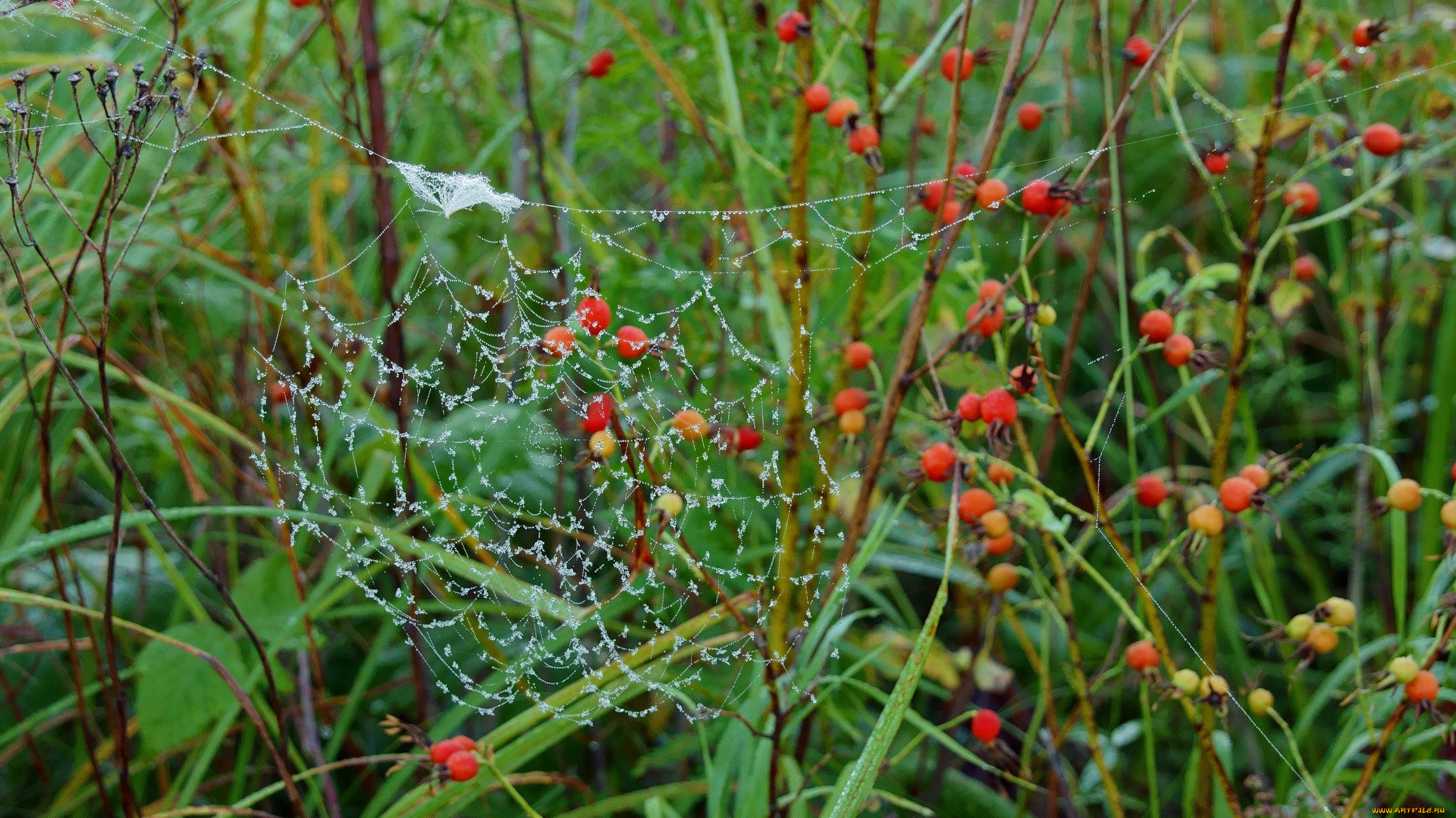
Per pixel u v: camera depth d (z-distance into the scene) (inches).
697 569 33.4
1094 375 48.5
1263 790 38.4
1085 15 49.7
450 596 40.7
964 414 33.6
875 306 39.9
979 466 35.2
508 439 41.2
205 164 43.1
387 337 39.9
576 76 44.2
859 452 39.0
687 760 41.8
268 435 42.4
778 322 38.2
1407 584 42.0
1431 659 32.8
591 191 48.4
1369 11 45.1
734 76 38.9
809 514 41.9
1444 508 32.5
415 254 43.5
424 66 45.4
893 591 45.5
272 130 39.4
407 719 42.0
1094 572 34.8
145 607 41.9
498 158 45.2
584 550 42.4
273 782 40.9
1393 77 39.8
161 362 41.3
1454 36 39.1
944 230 36.2
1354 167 38.3
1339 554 45.0
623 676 36.7
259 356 42.1
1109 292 47.9
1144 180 53.3
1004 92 34.2
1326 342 48.5
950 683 40.8
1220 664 42.4
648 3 43.6
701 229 45.2
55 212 38.6
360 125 39.0
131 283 41.9
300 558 40.3
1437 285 41.4
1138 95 37.5
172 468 43.9
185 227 42.0
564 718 35.0
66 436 39.0
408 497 40.0
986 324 34.8
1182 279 43.4
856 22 36.6
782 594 36.7
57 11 37.6
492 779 36.2
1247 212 49.7
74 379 40.8
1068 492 46.8
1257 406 48.1
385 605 38.5
